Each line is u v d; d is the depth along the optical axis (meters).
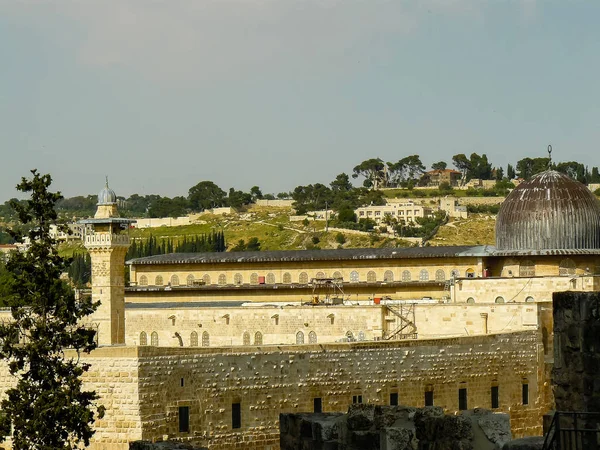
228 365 117.94
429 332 182.12
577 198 197.88
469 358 144.12
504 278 188.00
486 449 51.88
